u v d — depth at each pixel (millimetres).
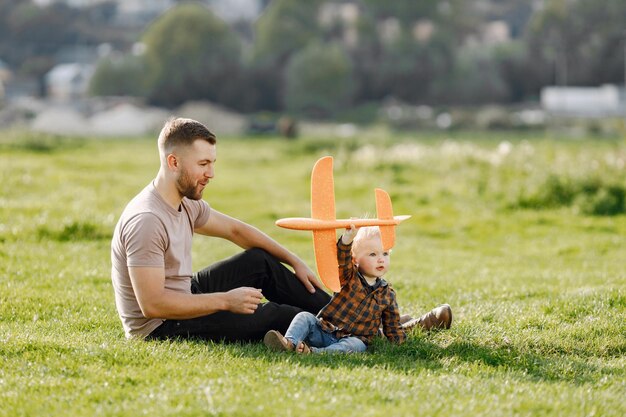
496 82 137625
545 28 146250
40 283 11930
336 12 140375
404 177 31969
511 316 9953
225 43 131250
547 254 17578
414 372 7586
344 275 8203
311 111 125938
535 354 8516
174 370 7289
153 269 7914
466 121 102875
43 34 194500
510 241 19516
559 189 24234
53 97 163750
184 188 8086
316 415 6273
